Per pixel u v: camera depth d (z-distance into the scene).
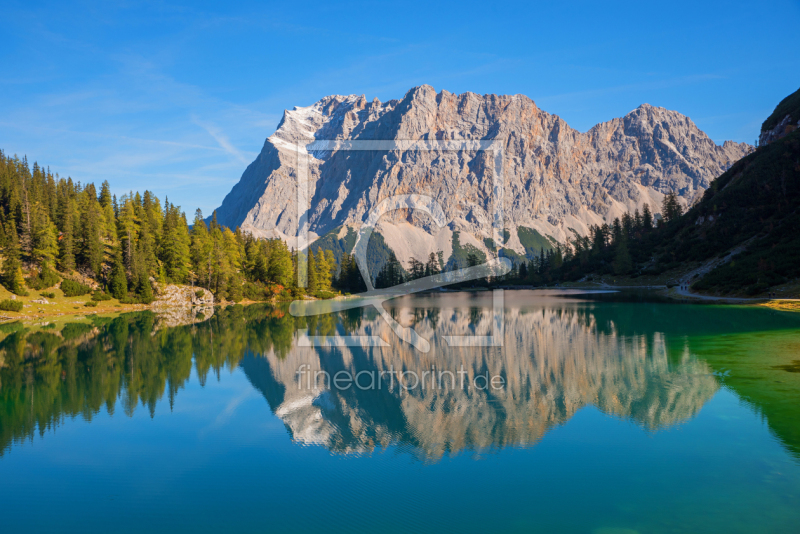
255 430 26.56
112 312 97.94
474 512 17.06
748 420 24.58
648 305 83.69
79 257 108.69
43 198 122.69
